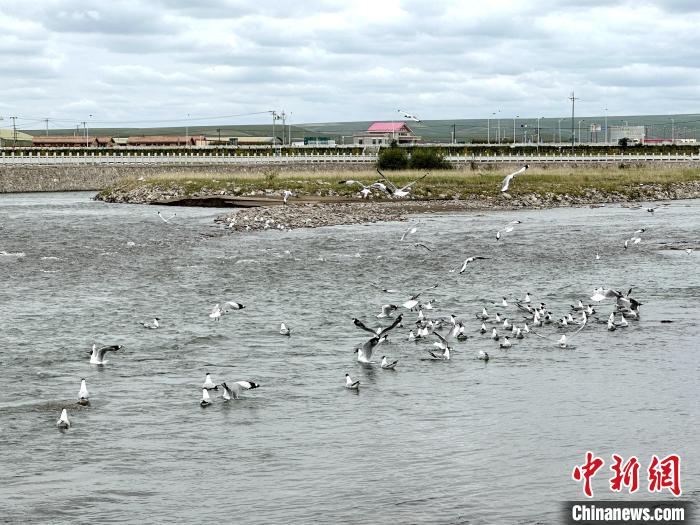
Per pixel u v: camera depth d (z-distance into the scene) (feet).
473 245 246.06
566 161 555.28
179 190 425.28
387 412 97.91
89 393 104.68
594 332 133.80
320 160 555.69
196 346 127.24
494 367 115.24
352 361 118.73
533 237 263.29
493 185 424.46
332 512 74.54
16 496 77.56
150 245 251.60
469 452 86.63
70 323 142.92
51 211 372.17
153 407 99.91
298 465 83.97
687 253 223.71
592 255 222.89
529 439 89.61
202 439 90.27
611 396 102.32
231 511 74.84
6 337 132.46
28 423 94.63
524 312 150.41
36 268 207.31
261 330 137.59
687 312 146.72
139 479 81.00
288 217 322.55
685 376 109.60
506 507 75.36
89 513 74.64
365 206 371.15
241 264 212.02
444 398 102.53
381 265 209.77
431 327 134.10
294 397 103.24
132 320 145.48
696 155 618.44
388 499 76.89
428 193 401.49
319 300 163.63
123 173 547.90
